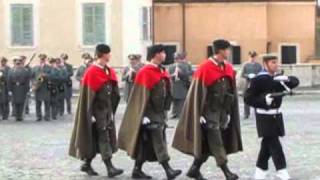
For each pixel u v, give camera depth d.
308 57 56.69
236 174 15.12
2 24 47.25
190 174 14.51
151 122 14.67
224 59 14.12
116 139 15.42
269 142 14.37
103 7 47.81
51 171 16.25
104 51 15.09
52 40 47.59
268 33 56.69
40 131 25.05
